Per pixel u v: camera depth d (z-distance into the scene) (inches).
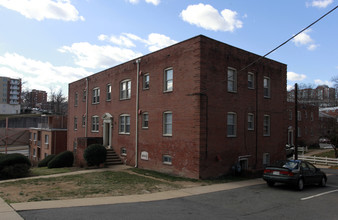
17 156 696.4
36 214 298.5
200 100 613.6
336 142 1247.5
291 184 513.0
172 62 695.7
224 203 390.0
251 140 751.1
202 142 612.7
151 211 329.4
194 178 613.3
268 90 830.5
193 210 343.0
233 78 713.6
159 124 725.3
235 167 677.3
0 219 275.6
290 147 1355.8
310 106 1914.4
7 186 501.0
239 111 718.5
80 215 299.1
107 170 736.3
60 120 1508.4
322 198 436.5
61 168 853.2
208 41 642.2
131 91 851.4
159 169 714.8
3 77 5137.8
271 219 312.0
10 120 2349.9
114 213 313.6
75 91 1262.3
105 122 983.0
